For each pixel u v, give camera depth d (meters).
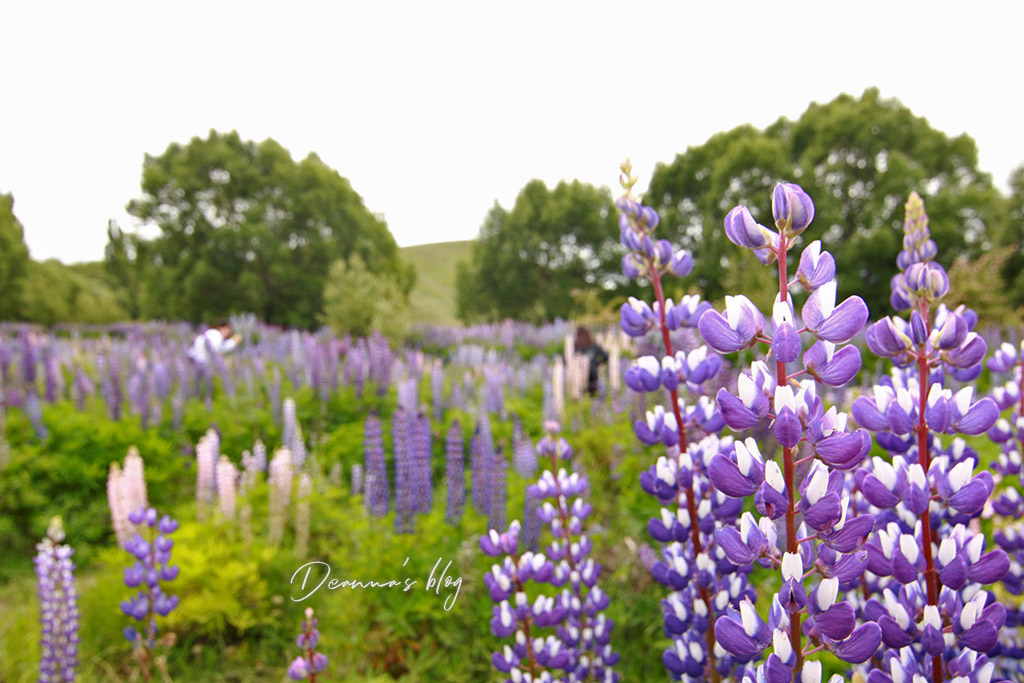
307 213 34.47
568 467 5.41
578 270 36.69
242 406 8.67
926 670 1.18
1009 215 27.39
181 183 33.09
